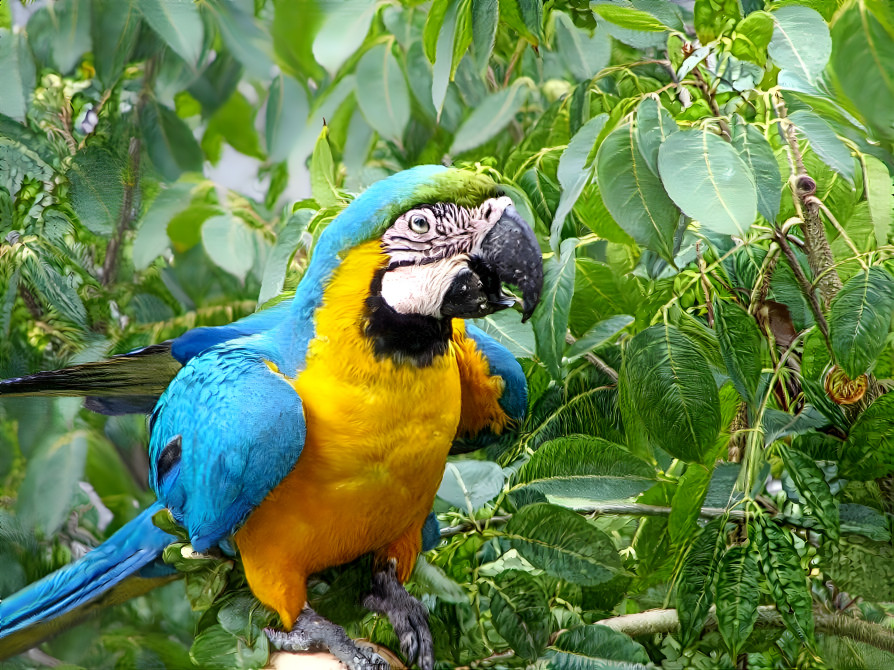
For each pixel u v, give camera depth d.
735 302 1.27
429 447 1.24
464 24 1.23
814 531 1.23
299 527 1.24
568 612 1.27
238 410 1.20
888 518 1.21
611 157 1.16
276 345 1.25
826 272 1.21
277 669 1.26
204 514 1.21
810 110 1.23
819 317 1.22
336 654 1.26
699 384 1.19
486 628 1.27
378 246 1.22
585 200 1.23
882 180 1.22
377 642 1.30
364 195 1.23
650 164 1.15
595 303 1.30
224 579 1.27
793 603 1.15
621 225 1.15
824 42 1.16
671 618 1.26
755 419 1.20
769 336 1.24
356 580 1.29
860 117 1.21
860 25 1.18
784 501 1.27
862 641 1.24
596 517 1.26
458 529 1.25
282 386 1.21
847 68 1.19
